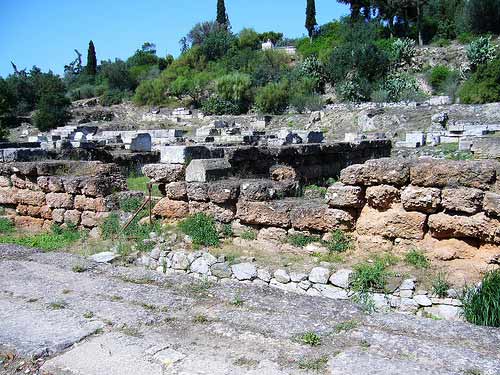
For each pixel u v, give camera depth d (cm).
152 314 519
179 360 421
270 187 915
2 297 579
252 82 6488
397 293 684
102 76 8950
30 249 788
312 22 7919
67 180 1145
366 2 7756
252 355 426
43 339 462
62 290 595
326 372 395
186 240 924
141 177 1798
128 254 941
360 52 6138
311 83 6138
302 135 2662
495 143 1498
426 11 7494
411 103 4812
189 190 973
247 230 905
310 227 834
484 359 405
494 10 6594
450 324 482
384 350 428
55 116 5925
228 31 8494
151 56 9525
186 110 6288
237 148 1288
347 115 4731
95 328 486
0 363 430
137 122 6172
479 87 4625
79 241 1055
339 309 521
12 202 1252
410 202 734
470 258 698
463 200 690
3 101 6059
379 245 771
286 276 762
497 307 571
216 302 552
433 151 2670
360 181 783
